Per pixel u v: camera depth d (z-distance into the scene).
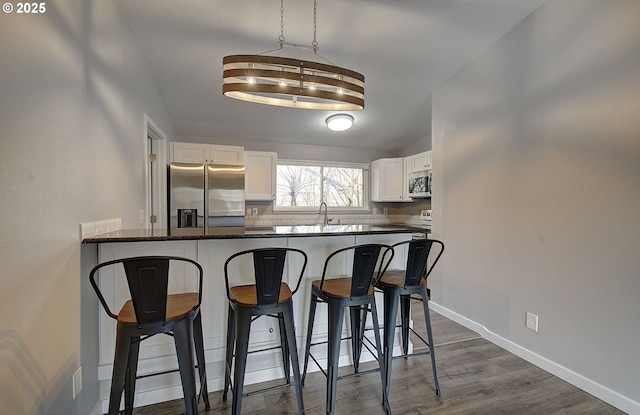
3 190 0.98
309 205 5.11
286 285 1.83
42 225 1.19
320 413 1.73
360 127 4.45
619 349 1.78
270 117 3.99
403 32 2.48
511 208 2.46
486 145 2.70
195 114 3.83
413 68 2.99
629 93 1.72
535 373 2.16
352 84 2.03
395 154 5.42
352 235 2.08
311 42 2.57
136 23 2.28
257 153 4.43
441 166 3.29
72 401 1.44
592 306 1.91
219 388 1.94
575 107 1.99
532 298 2.29
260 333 2.03
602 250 1.86
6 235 1.00
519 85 2.38
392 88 3.37
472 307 2.88
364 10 2.23
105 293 1.73
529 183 2.31
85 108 1.56
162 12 2.20
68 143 1.39
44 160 1.21
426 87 3.35
